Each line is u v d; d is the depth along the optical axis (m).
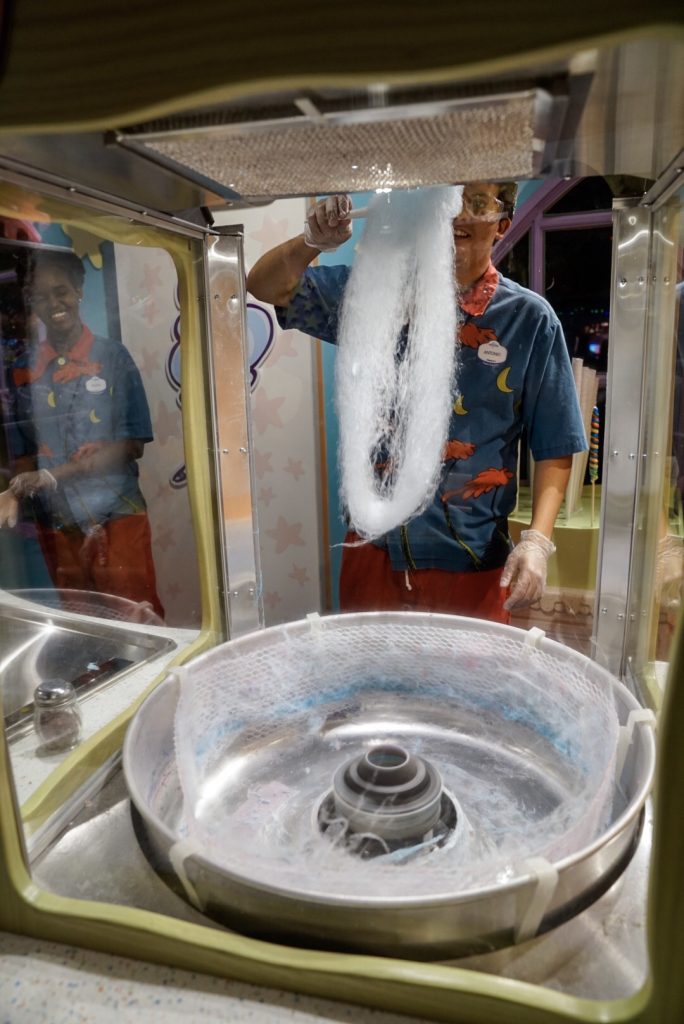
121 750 0.62
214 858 0.42
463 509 1.08
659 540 0.69
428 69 0.28
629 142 0.43
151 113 0.32
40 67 0.32
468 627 0.71
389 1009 0.37
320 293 0.96
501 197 0.70
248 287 0.99
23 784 0.55
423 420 0.74
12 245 1.26
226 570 0.86
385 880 0.40
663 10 0.25
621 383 0.69
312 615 0.74
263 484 1.62
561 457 1.05
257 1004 0.37
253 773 0.62
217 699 0.65
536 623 1.15
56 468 1.43
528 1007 0.35
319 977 0.37
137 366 1.58
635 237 0.64
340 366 0.76
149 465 1.65
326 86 0.30
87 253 1.41
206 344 0.80
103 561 1.53
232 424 0.82
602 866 0.44
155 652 0.84
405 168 0.48
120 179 0.50
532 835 0.49
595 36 0.26
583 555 1.18
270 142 0.40
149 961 0.41
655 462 0.69
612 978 0.38
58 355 1.40
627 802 0.51
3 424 1.35
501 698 0.69
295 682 0.71
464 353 0.98
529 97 0.32
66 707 0.62
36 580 1.44
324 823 0.50
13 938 0.43
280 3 0.28
